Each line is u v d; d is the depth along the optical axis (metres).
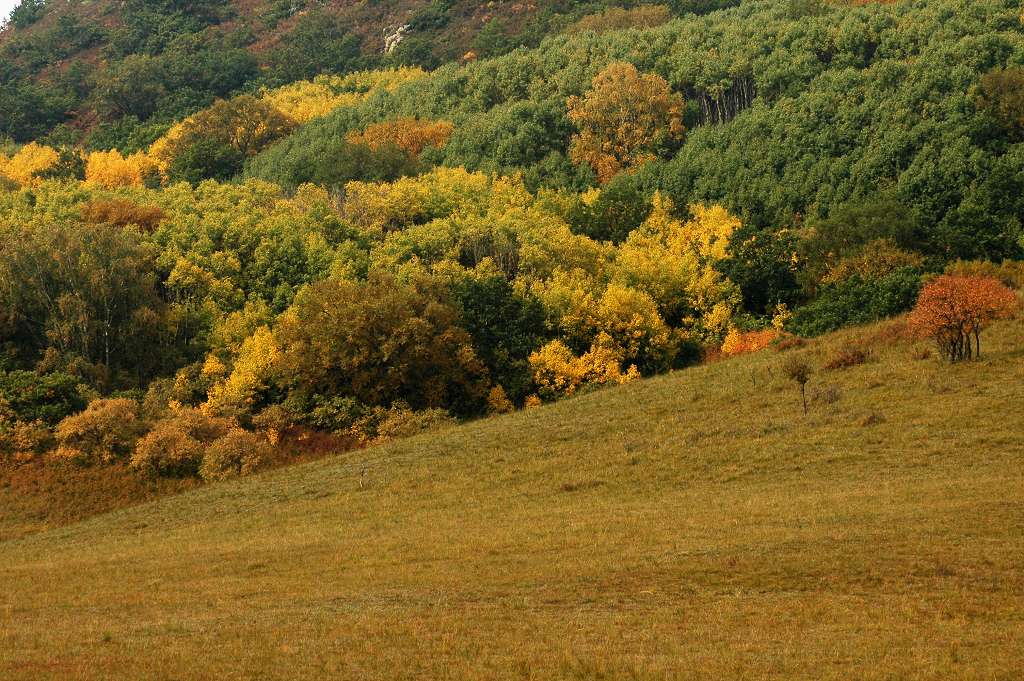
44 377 78.81
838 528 32.12
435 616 27.34
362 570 34.53
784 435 48.09
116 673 23.59
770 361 63.16
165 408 80.06
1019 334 56.28
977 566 27.39
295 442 76.06
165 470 69.25
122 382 87.62
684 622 25.55
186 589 34.00
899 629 23.81
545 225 114.50
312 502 50.69
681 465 46.75
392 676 22.77
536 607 27.81
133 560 40.97
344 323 80.25
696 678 21.69
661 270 100.44
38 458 70.38
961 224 96.31
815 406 51.78
